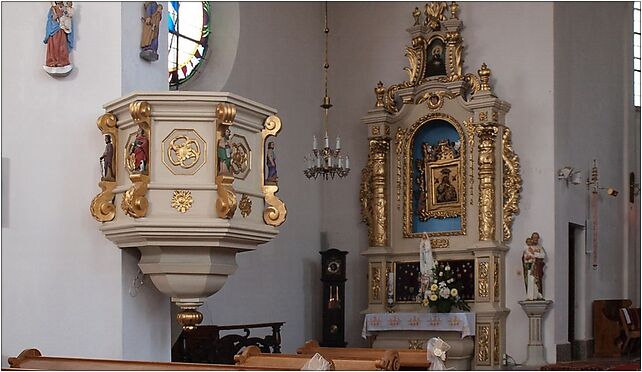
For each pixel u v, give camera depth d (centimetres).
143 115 717
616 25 1983
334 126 1866
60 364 681
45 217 789
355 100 1852
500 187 1659
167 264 734
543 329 1611
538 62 1669
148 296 800
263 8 1709
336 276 1728
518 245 1648
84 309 777
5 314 783
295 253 1756
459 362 1595
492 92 1697
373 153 1770
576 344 1736
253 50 1677
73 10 797
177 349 1294
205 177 722
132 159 723
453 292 1596
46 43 794
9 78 801
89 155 789
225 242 725
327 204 1856
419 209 1744
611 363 1582
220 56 1636
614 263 1927
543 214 1634
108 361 674
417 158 1759
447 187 1712
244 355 811
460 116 1692
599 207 1850
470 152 1677
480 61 1723
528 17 1686
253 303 1622
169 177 722
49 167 792
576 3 1777
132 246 744
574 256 1775
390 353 750
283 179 1728
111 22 794
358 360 757
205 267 733
